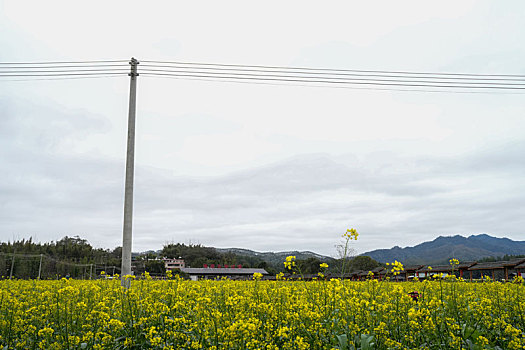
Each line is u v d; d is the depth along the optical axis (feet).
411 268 78.38
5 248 211.82
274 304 24.80
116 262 257.75
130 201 48.73
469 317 24.23
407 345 21.13
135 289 29.32
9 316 24.77
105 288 38.93
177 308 24.04
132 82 53.57
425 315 21.66
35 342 21.84
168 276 33.58
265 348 19.51
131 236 47.65
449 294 28.50
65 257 249.55
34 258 165.89
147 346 20.67
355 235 28.78
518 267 71.20
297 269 28.81
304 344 18.57
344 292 26.12
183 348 20.25
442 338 20.30
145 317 23.94
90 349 20.61
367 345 18.74
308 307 23.16
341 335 19.54
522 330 24.47
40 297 29.89
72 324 23.93
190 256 323.98
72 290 26.71
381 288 32.71
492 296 32.53
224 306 25.27
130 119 51.88
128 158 50.34
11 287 41.96
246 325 17.83
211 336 20.12
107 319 22.43
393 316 23.82
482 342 19.17
